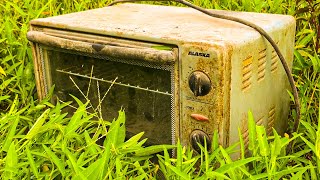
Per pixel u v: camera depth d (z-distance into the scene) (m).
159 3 2.07
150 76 1.31
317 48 1.66
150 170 1.30
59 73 1.46
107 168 1.21
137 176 1.29
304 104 1.54
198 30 1.31
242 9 1.95
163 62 1.25
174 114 1.29
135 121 1.39
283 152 1.35
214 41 1.21
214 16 1.38
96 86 1.42
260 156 1.27
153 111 1.34
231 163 1.17
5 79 1.69
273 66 1.41
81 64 1.41
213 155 1.22
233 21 1.40
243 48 1.25
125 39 1.31
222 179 1.19
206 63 1.21
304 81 1.65
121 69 1.35
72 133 1.31
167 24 1.37
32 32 1.43
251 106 1.34
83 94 1.40
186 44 1.23
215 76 1.21
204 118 1.25
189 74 1.24
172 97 1.28
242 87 1.28
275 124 1.48
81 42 1.35
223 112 1.24
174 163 1.32
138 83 1.34
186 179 1.15
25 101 1.62
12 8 1.97
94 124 1.46
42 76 1.48
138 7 1.61
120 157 1.27
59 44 1.38
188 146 1.30
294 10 1.91
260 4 1.92
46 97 1.50
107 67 1.37
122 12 1.53
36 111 1.52
